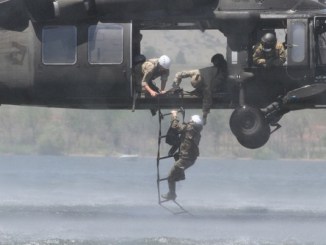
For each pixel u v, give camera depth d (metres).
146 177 164.88
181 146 74.94
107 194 107.12
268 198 104.19
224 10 74.00
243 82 74.44
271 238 66.81
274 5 73.94
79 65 74.75
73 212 81.25
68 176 167.88
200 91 75.06
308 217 79.00
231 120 74.75
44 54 75.12
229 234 68.50
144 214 80.25
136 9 73.81
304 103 74.56
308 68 73.56
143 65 74.06
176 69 78.44
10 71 76.50
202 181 152.12
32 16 74.19
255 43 74.81
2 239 65.81
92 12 73.94
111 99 76.00
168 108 77.12
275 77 74.38
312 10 73.88
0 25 76.38
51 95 76.19
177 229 70.81
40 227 72.00
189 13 74.19
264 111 76.00
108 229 70.88
